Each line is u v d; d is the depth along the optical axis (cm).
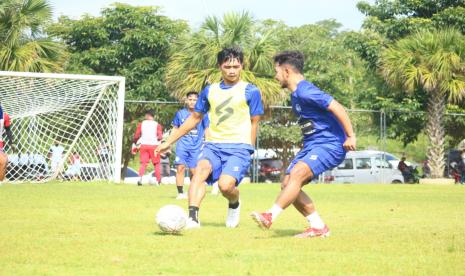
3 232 1108
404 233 1138
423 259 853
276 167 4472
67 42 5322
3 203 1755
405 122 5006
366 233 1138
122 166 4838
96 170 3531
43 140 3391
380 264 815
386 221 1386
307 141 1090
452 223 1347
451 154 4572
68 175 3516
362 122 4662
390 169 4816
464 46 4172
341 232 1157
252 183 3738
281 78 1095
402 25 5144
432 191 2800
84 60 5153
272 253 896
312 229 1080
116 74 5191
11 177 3341
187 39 4303
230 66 1241
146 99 5053
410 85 4216
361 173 4838
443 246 970
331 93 5856
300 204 1074
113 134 3419
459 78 4269
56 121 3406
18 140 3356
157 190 2573
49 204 1731
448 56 4150
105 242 986
